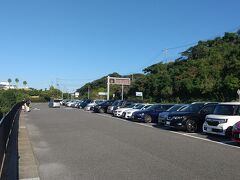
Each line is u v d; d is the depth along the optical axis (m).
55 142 16.17
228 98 49.19
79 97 146.12
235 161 11.39
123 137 17.81
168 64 86.69
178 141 16.36
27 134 19.58
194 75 62.88
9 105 46.09
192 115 20.97
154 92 73.88
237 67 50.47
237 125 14.98
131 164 10.91
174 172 9.77
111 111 42.06
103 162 11.27
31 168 10.51
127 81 89.25
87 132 20.22
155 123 28.08
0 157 9.52
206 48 76.88
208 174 9.52
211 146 14.77
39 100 132.50
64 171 10.05
